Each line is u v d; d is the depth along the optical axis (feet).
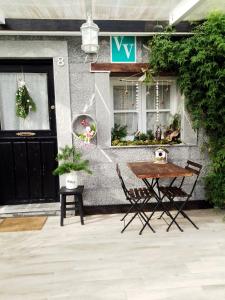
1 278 8.40
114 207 13.61
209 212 13.57
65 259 9.39
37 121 13.74
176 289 7.75
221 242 10.43
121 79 13.43
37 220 12.73
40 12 10.89
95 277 8.36
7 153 13.69
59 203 14.10
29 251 9.95
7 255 9.70
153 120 14.16
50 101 13.52
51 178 14.05
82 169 12.20
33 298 7.49
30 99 13.47
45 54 12.51
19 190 13.96
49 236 11.11
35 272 8.66
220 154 12.70
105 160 13.32
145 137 13.85
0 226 12.09
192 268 8.74
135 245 10.27
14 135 13.65
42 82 13.47
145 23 12.25
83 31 9.98
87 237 10.98
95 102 13.01
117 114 14.03
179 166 12.91
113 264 9.04
